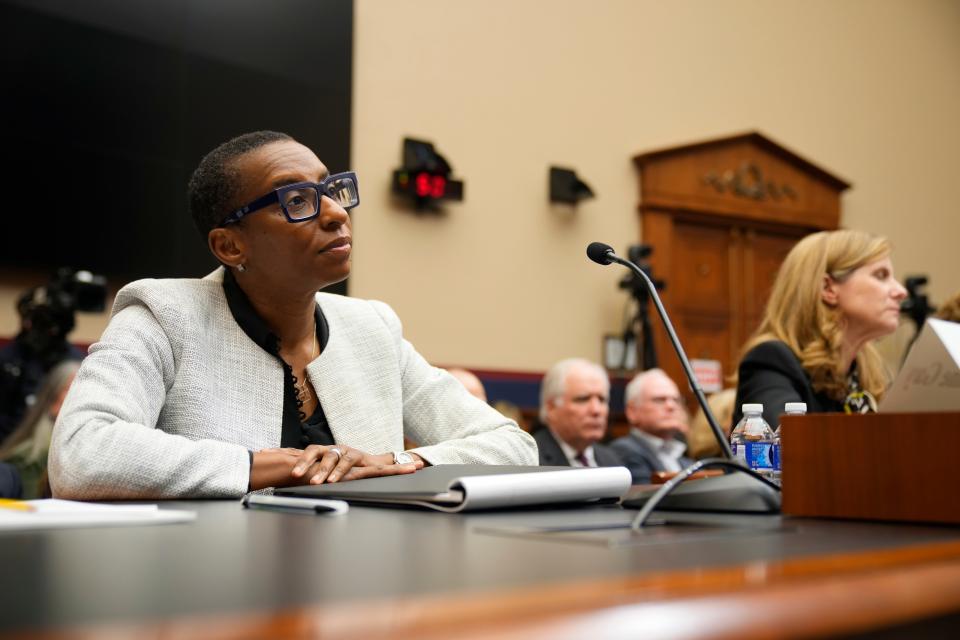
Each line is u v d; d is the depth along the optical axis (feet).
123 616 1.29
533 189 19.99
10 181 14.11
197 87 15.90
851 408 6.66
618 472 3.57
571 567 1.72
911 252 25.39
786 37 23.99
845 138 24.63
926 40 26.55
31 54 14.44
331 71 17.44
